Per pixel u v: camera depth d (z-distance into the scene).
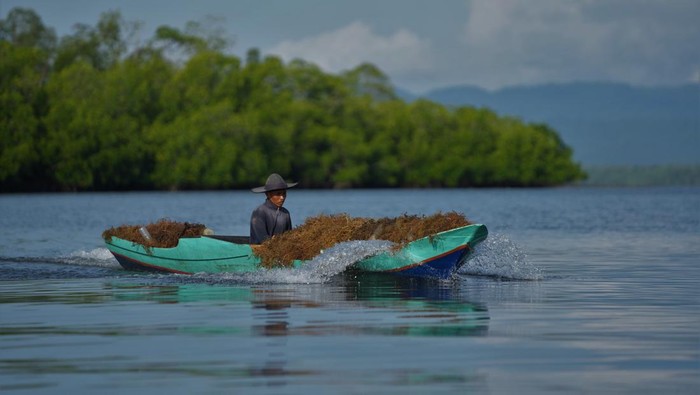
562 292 38.84
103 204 159.50
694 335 27.88
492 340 27.11
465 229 41.69
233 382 22.20
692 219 110.94
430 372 23.09
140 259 50.12
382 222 45.00
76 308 34.28
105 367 23.77
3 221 106.81
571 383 21.97
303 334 28.22
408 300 36.12
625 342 26.78
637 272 48.03
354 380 22.31
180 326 29.78
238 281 43.97
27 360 24.62
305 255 43.81
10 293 39.44
